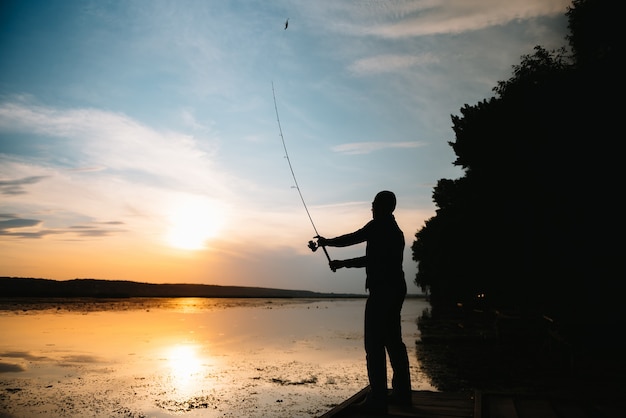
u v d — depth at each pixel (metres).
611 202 17.22
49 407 7.88
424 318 33.28
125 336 19.69
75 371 11.27
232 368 11.85
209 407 7.93
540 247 20.20
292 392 9.06
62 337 18.88
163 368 11.83
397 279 4.26
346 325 28.16
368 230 4.36
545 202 19.16
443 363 12.29
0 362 12.46
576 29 19.27
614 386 8.66
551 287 20.33
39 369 11.51
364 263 4.39
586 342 14.07
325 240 4.49
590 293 17.69
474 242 25.72
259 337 20.05
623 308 16.64
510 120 20.30
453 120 24.19
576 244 18.34
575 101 18.22
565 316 16.73
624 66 17.05
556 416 3.95
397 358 4.39
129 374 10.95
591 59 18.83
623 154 16.94
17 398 8.48
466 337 18.70
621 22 17.25
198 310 49.31
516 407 4.25
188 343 17.48
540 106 19.23
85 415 7.45
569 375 10.00
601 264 17.66
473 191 25.23
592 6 17.94
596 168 17.48
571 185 18.12
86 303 61.06
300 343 17.77
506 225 21.56
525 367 11.40
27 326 23.86
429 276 49.78
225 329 24.39
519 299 23.64
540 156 18.98
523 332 15.65
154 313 40.03
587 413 4.05
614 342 14.16
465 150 23.98
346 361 13.09
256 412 7.61
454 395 4.76
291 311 50.41
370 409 4.06
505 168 20.83
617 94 17.16
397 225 4.47
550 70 19.95
